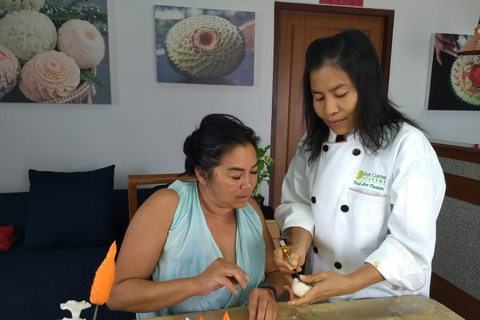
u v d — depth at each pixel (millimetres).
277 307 883
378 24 2904
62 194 2240
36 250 2191
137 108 2570
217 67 2582
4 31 2268
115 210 2455
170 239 947
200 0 2514
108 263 494
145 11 2459
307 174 1177
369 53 842
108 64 2447
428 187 859
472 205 2023
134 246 913
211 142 852
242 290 994
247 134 887
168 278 953
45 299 1731
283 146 2961
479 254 1980
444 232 2230
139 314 1004
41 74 2355
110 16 2418
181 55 2518
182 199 969
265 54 2695
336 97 882
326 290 803
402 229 874
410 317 860
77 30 2355
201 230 963
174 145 2674
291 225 1101
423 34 2932
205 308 957
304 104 1066
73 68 2393
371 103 869
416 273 852
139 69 2523
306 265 1205
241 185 872
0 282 1831
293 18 2768
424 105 3051
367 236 977
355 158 1000
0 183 2467
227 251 1005
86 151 2549
